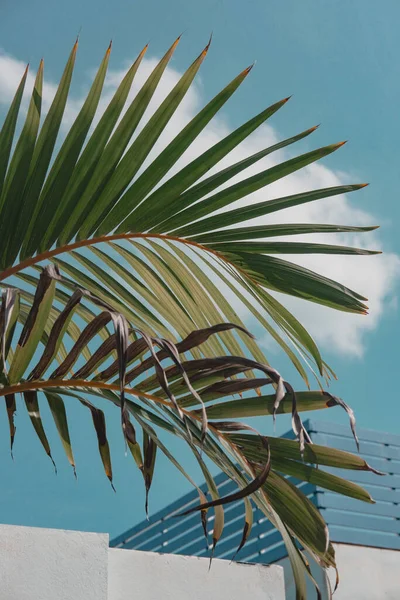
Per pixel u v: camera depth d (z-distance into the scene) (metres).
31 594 3.28
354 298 1.59
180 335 1.72
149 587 3.67
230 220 1.60
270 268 1.63
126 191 1.54
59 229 1.51
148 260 1.66
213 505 1.20
